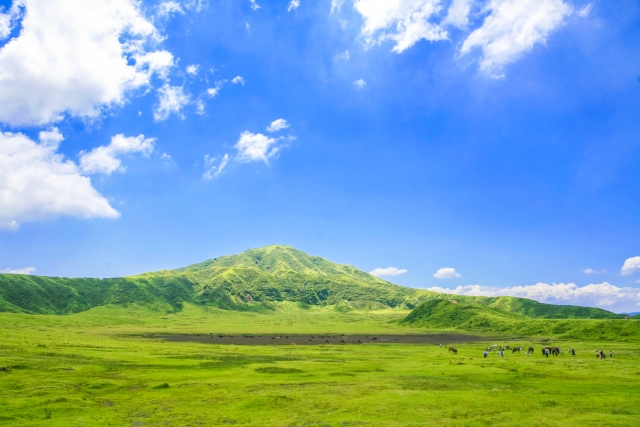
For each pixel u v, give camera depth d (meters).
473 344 149.75
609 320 171.00
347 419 38.44
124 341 138.38
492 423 36.31
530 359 91.75
